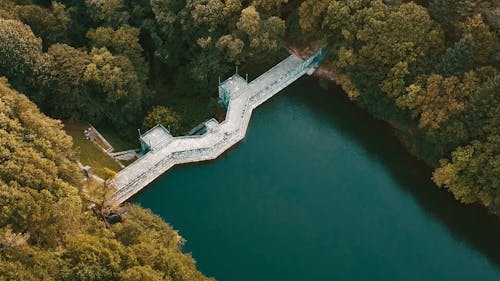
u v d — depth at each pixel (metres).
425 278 99.12
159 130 115.94
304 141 116.88
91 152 111.62
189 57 127.56
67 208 84.06
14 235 76.44
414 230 104.69
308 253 101.50
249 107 120.62
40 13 118.81
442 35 109.88
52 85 111.25
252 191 109.25
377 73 114.69
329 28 121.00
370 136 117.69
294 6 126.56
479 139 102.94
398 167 113.00
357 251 102.00
